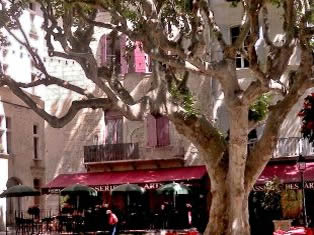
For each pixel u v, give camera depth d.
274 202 29.52
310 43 18.11
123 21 16.64
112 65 18.30
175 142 33.09
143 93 33.97
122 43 34.44
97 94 34.84
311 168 28.88
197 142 17.23
